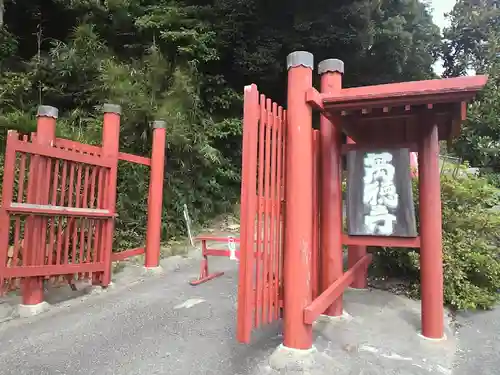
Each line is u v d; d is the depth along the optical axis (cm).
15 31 1088
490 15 1700
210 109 1138
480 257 501
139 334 380
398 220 366
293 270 306
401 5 1334
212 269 695
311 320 296
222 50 1147
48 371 307
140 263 714
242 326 273
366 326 389
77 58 948
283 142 333
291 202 311
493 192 740
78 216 504
